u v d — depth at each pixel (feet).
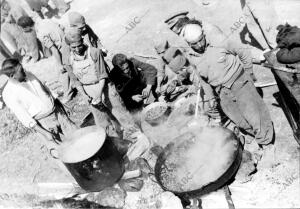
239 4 29.94
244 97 17.53
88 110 25.99
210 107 19.52
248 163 18.24
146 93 22.76
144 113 22.27
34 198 21.26
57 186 21.45
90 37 25.72
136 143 20.61
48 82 31.45
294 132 18.49
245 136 19.75
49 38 27.50
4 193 22.27
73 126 21.24
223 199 17.90
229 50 18.57
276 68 16.69
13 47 35.04
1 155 25.67
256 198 17.48
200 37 16.62
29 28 33.65
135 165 19.66
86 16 38.19
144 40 31.04
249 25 24.38
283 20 24.97
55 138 20.66
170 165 18.24
